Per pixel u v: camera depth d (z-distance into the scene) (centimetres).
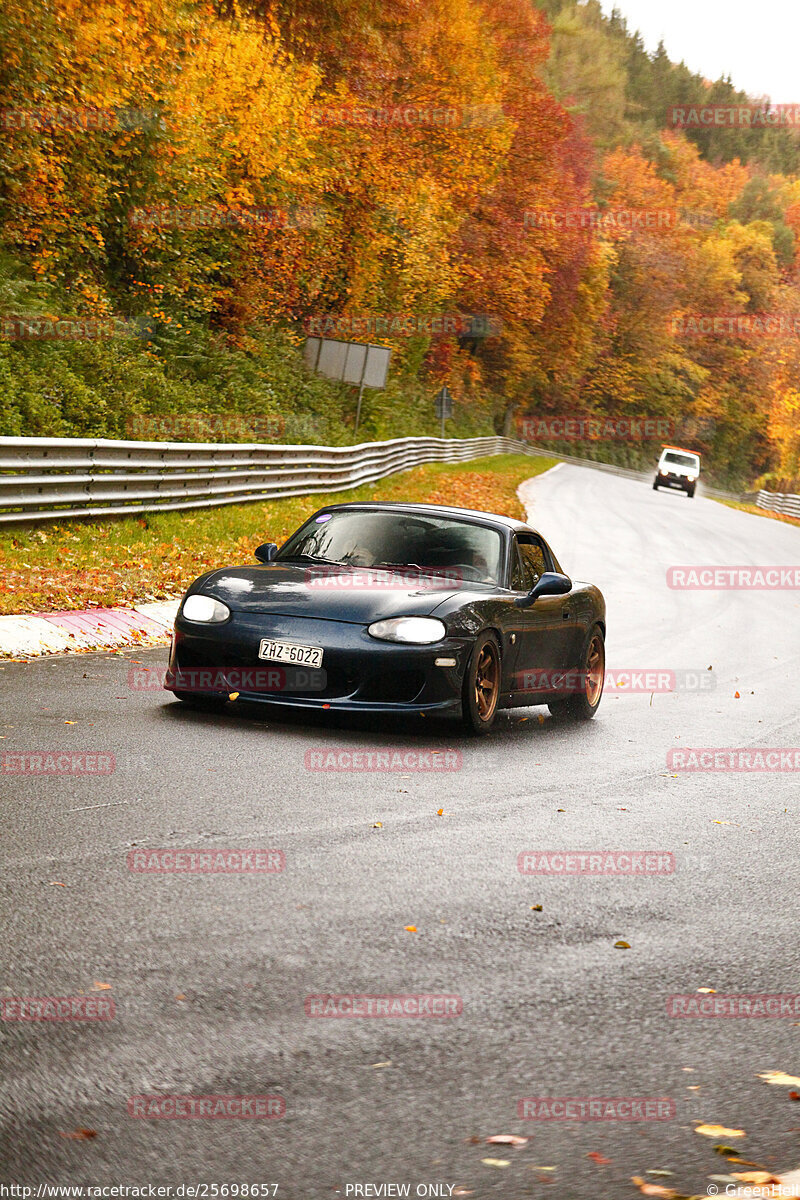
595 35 9650
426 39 4316
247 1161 245
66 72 2238
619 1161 253
